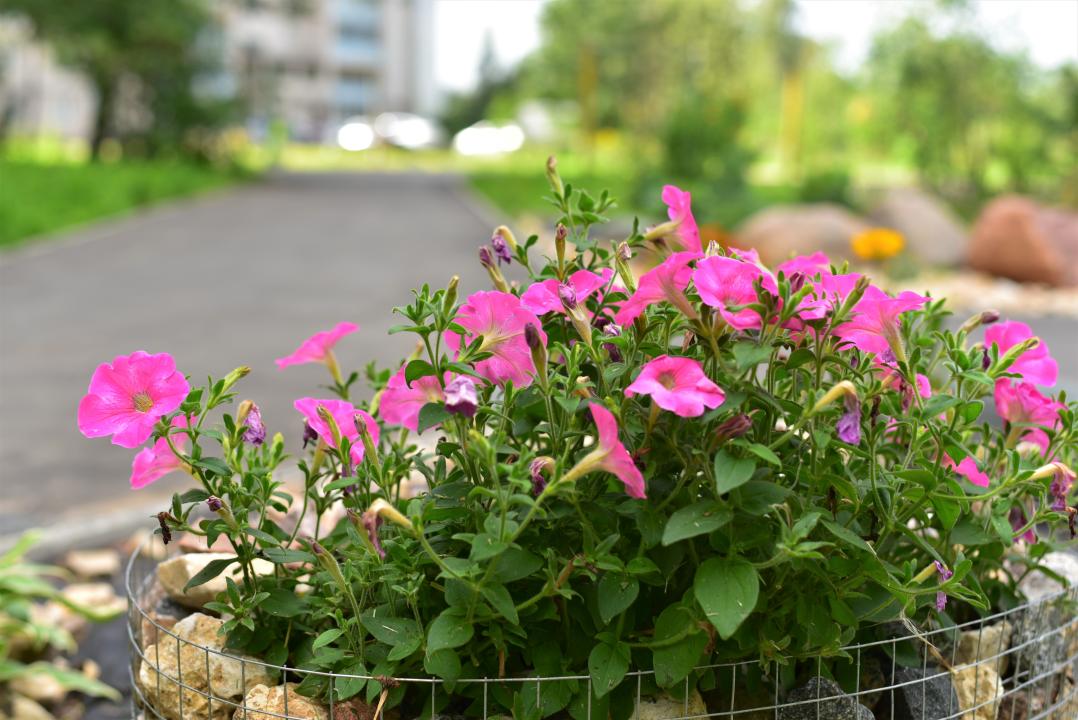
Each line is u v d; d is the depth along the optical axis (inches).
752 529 67.9
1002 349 83.5
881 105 964.0
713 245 71.9
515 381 72.2
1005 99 882.1
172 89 1213.1
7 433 231.3
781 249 502.0
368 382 90.8
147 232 679.1
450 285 69.4
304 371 286.2
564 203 79.9
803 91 1327.5
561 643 75.0
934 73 880.9
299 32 2536.9
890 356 72.9
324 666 73.5
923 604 76.4
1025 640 88.4
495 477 63.9
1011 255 490.9
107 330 351.3
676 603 69.8
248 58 1371.8
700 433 68.9
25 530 168.9
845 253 503.2
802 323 68.5
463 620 68.1
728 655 73.1
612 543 66.3
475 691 73.4
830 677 76.8
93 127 1219.2
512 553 67.9
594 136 1503.4
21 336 340.2
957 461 78.5
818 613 71.6
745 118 814.5
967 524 79.9
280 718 70.6
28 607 126.0
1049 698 87.2
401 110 2812.5
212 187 1070.4
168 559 105.3
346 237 657.0
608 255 79.3
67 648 134.7
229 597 78.3
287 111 2463.1
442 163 1860.2
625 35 1368.1
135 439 67.2
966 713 79.0
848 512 75.5
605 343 73.1
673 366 63.7
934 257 533.3
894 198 562.9
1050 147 878.4
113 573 155.6
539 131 2124.8
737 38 1350.9
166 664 81.6
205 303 409.4
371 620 72.0
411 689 76.4
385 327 355.3
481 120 2672.2
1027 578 102.4
